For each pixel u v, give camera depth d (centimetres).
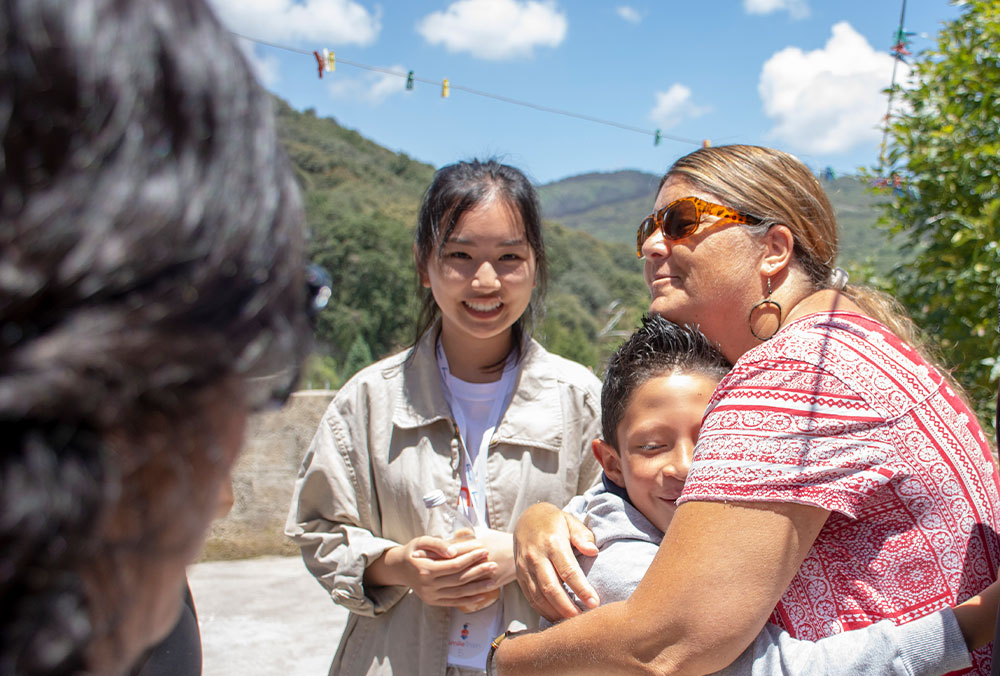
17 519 33
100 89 36
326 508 205
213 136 40
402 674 192
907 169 376
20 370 33
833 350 110
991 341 332
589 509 159
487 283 201
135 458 38
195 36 41
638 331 156
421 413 204
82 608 37
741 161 136
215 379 41
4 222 34
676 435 143
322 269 54
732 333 138
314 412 456
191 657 114
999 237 327
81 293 35
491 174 208
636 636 109
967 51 358
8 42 35
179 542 43
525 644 132
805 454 104
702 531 106
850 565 108
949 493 107
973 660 109
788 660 106
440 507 199
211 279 39
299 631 374
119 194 36
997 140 346
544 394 209
